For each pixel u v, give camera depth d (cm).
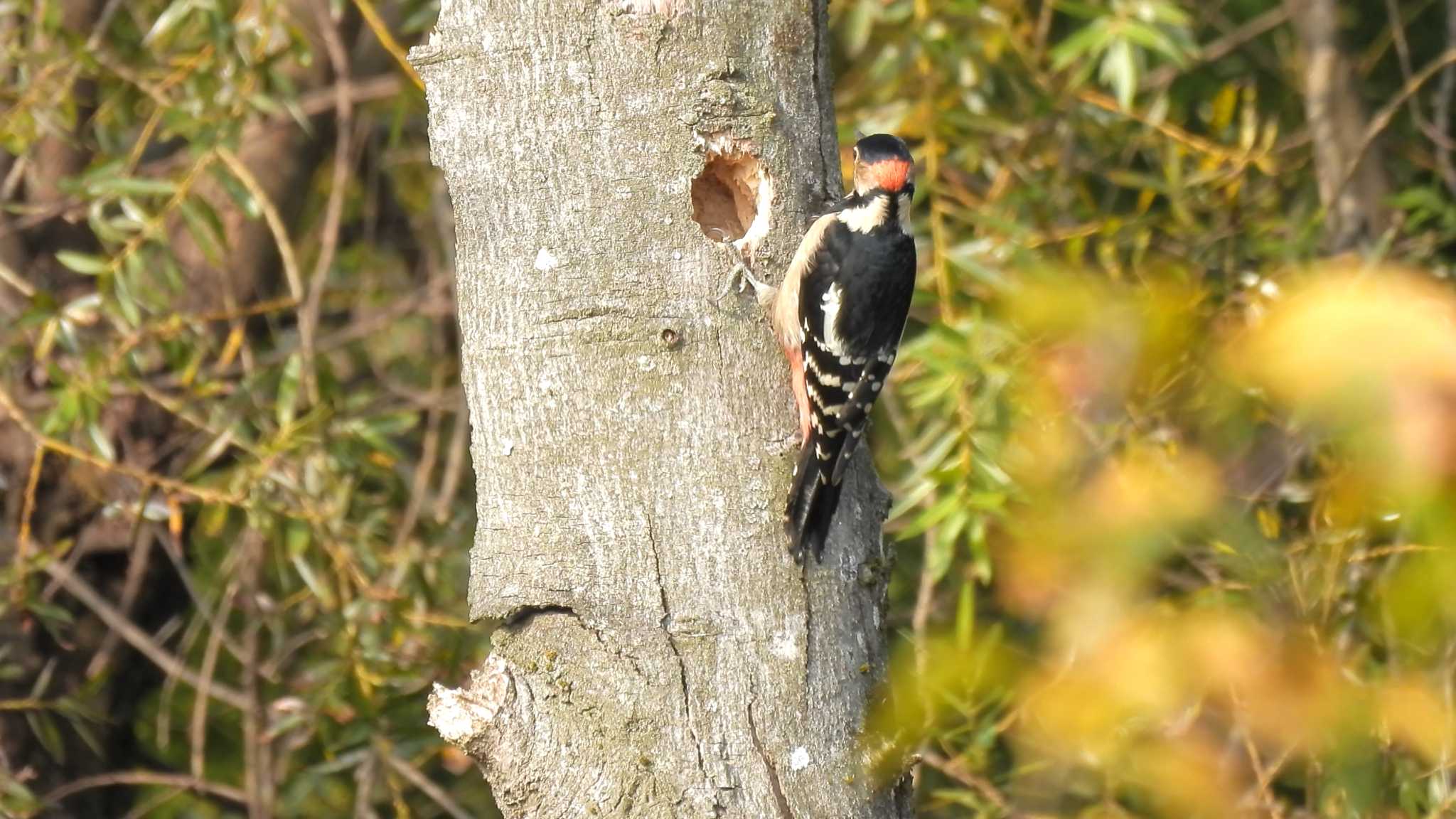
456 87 725
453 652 1209
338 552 1151
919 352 925
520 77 713
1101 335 360
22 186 1352
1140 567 363
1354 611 612
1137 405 387
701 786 670
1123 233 1114
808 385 736
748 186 757
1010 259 1055
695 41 714
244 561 1291
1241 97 1358
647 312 702
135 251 1106
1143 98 1359
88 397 1094
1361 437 304
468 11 723
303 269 1525
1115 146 1224
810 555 704
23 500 1291
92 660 1342
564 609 696
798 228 745
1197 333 358
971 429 907
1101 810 760
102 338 1238
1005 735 983
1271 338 314
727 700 681
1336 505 327
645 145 709
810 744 684
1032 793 913
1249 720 438
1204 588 580
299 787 1330
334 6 1216
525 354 709
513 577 705
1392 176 1312
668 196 709
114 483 1254
